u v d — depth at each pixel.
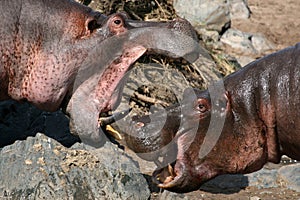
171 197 18.39
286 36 34.34
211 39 30.84
